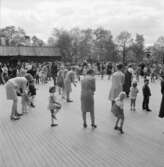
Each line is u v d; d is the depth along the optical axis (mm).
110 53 74250
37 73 25594
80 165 6438
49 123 10289
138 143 7992
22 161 6703
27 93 12320
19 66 28938
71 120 10719
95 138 8445
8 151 7410
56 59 48531
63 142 8094
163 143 8000
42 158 6883
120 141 8164
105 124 10117
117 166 6371
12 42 89375
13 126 9922
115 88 11805
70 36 78000
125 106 13664
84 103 9484
